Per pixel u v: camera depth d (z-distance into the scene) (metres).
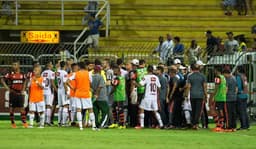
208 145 46.12
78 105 56.97
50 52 77.75
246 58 66.38
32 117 59.09
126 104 61.00
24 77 59.88
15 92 59.44
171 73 60.94
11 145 44.19
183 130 58.81
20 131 54.94
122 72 60.72
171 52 73.19
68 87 60.22
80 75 56.75
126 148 43.25
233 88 58.62
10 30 85.75
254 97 66.12
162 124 60.53
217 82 58.38
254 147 45.41
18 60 70.75
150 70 60.31
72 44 75.38
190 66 61.72
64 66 61.19
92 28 79.94
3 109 69.94
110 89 60.78
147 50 76.00
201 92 58.88
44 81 60.94
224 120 58.69
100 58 71.56
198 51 70.25
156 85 60.22
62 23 85.31
